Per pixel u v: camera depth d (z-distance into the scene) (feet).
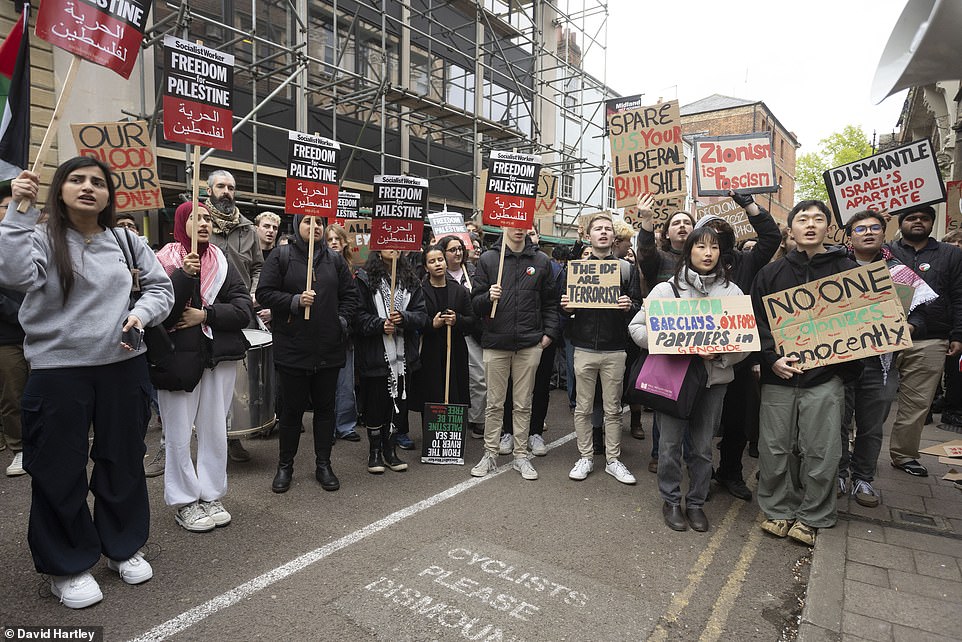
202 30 31.99
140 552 9.73
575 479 14.71
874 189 16.55
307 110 38.63
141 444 9.45
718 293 12.16
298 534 11.30
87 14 9.24
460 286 16.57
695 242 12.15
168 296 9.43
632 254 20.45
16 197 7.71
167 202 31.12
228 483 13.96
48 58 25.72
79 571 8.62
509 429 17.33
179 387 10.58
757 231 13.92
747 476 15.74
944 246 15.02
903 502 13.19
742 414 14.03
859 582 9.65
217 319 11.25
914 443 15.16
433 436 15.78
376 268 15.17
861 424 13.29
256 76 31.78
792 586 10.00
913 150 15.97
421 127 47.32
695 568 10.50
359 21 42.06
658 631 8.56
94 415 8.84
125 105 28.30
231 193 17.10
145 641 7.91
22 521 11.40
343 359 13.83
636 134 18.07
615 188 18.47
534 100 58.80
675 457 12.31
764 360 11.98
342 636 8.13
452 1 47.80
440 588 9.45
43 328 8.25
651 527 12.17
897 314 11.03
